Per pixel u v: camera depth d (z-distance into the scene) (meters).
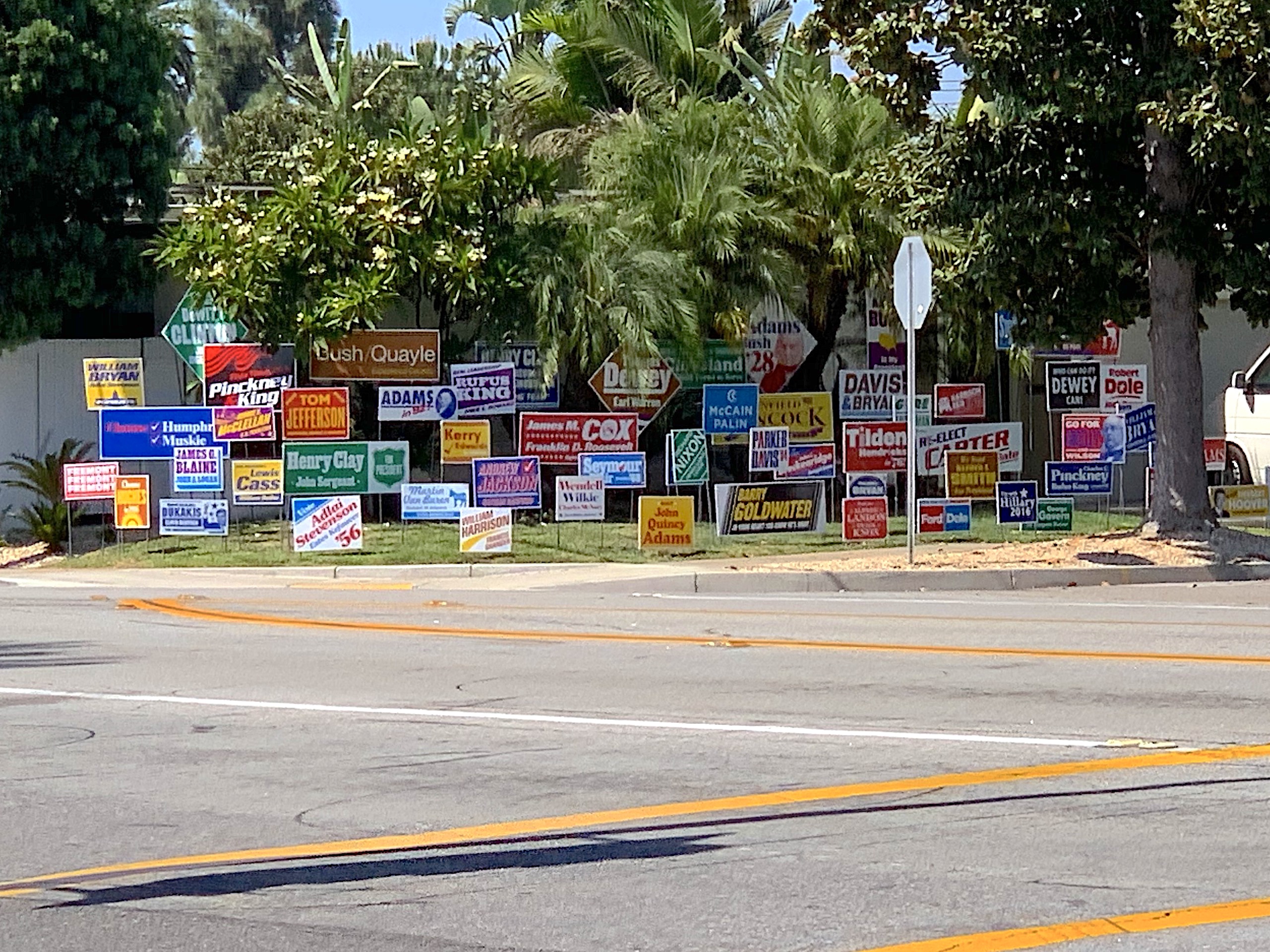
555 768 8.71
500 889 6.57
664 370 21.70
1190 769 8.52
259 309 20.61
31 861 7.06
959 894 6.44
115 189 23.25
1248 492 20.36
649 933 6.01
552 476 22.28
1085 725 9.65
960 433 20.77
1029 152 18.14
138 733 9.70
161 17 25.70
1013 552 19.03
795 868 6.82
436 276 21.11
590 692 10.92
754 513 19.94
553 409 22.84
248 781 8.48
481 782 8.40
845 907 6.29
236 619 14.88
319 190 21.31
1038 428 26.06
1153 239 18.50
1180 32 16.12
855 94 22.83
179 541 20.77
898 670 11.69
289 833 7.48
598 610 15.51
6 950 5.91
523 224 21.81
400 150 21.42
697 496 22.81
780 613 15.15
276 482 19.81
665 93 26.78
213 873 6.85
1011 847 7.12
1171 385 19.38
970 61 17.78
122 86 23.03
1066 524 20.64
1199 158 16.38
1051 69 16.73
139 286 23.80
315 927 6.12
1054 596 16.67
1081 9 16.80
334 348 20.64
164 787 8.38
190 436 20.08
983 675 11.42
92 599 16.70
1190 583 17.88
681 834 7.38
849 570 17.70
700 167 21.95
